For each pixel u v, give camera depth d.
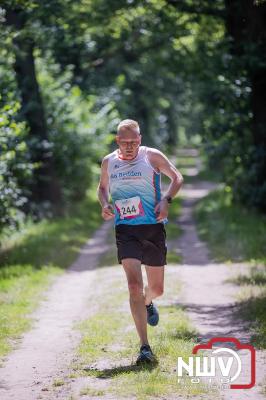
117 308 20.30
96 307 20.91
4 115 28.97
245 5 41.09
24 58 40.59
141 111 95.44
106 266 29.55
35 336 17.41
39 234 39.06
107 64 59.12
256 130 43.34
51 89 54.91
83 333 17.27
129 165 14.30
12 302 21.45
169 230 42.88
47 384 13.16
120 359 14.64
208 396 11.95
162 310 19.72
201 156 110.50
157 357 14.41
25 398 12.32
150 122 110.75
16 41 39.22
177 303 20.97
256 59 39.78
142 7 43.50
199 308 20.39
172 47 51.25
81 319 19.19
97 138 62.03
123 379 12.89
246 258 28.97
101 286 24.75
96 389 12.42
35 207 46.19
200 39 48.62
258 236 33.88
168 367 13.73
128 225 14.30
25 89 45.19
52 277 27.11
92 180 64.50
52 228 42.34
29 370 14.27
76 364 14.40
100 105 64.31
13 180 32.59
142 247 14.37
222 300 21.52
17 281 25.28
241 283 23.56
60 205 49.91
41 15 36.25
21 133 33.31
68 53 50.81
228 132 45.53
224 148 45.09
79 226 46.09
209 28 48.22
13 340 17.00
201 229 43.31
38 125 47.19
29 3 34.38
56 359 15.05
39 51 47.06
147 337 15.00
